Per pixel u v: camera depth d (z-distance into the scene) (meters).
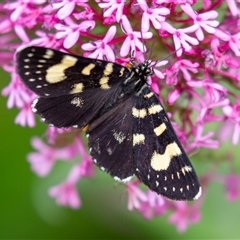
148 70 0.23
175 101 0.25
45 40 0.24
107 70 0.23
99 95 0.23
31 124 0.26
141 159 0.23
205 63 0.24
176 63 0.24
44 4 0.25
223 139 0.28
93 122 0.23
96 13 0.24
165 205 0.28
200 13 0.24
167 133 0.23
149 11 0.24
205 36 0.24
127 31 0.24
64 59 0.23
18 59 0.22
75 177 0.29
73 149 0.28
